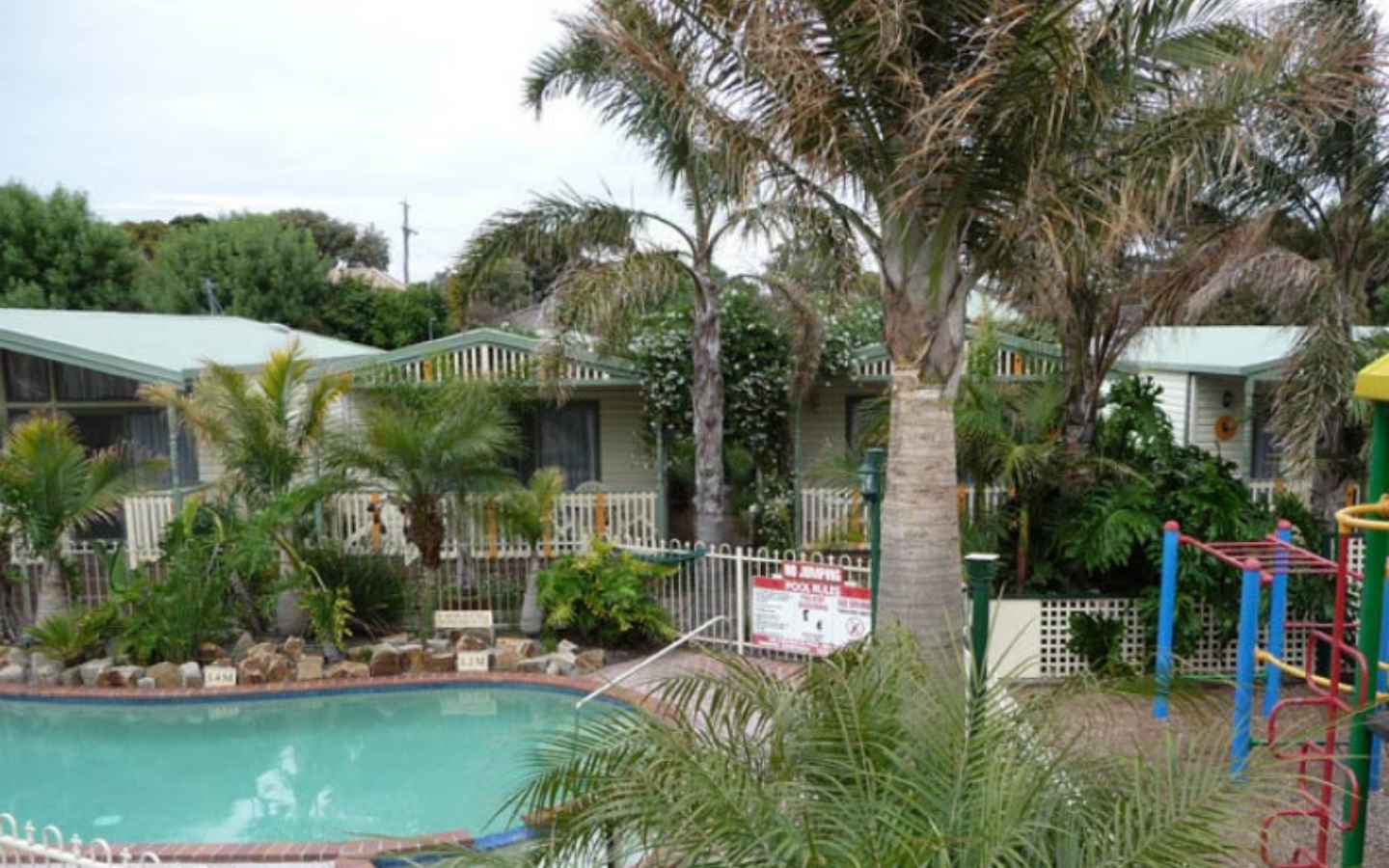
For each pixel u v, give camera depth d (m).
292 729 10.19
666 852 3.67
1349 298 10.09
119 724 10.32
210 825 8.24
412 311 35.25
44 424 11.90
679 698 4.71
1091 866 3.48
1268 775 3.63
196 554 11.65
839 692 4.29
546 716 10.30
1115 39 6.81
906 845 3.21
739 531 16.44
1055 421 11.06
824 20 6.50
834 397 17.31
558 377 13.19
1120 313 10.66
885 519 7.62
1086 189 6.79
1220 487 9.84
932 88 6.95
